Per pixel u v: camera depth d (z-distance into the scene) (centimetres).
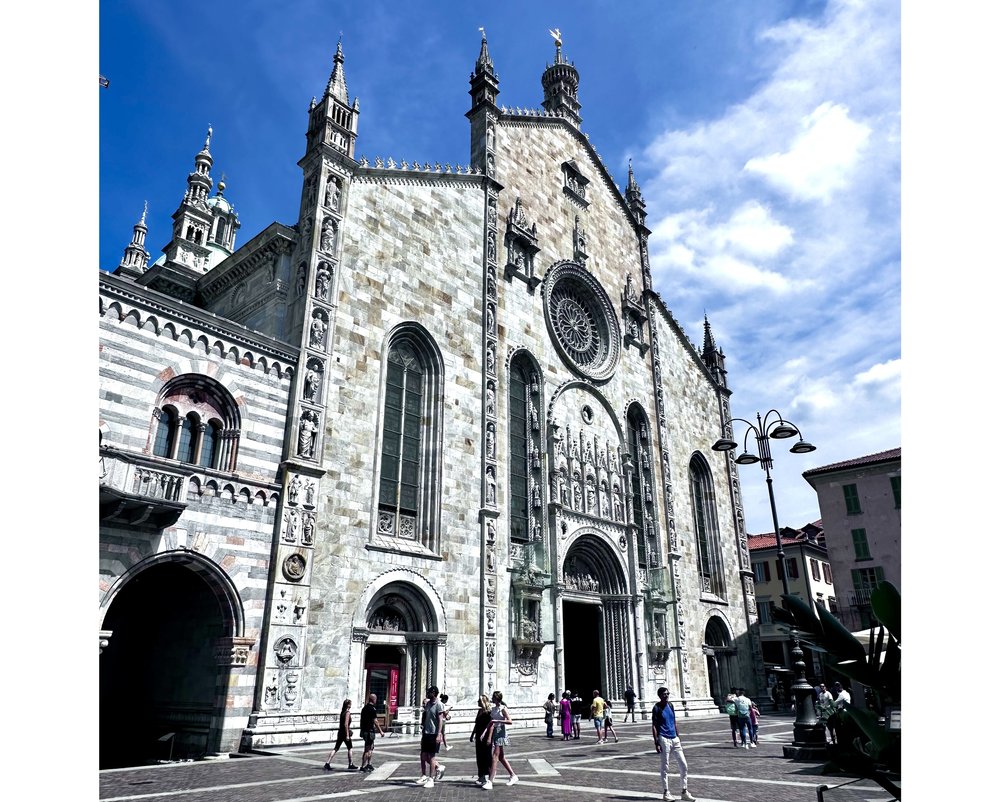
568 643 4578
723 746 2916
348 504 3020
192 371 2664
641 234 6056
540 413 4275
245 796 1656
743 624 5753
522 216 4603
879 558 5756
